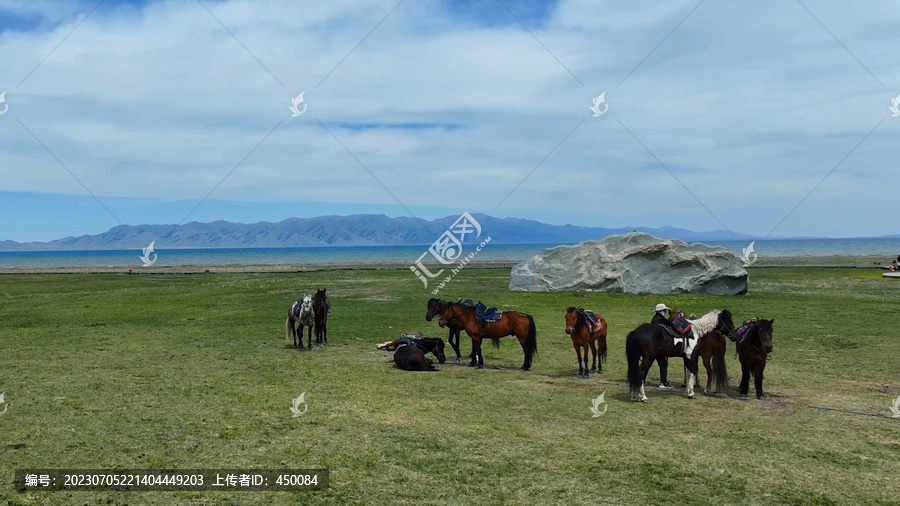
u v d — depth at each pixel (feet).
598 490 24.67
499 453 28.73
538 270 131.75
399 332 70.85
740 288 119.14
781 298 110.73
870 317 83.51
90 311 92.17
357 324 77.15
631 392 39.32
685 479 26.08
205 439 29.53
